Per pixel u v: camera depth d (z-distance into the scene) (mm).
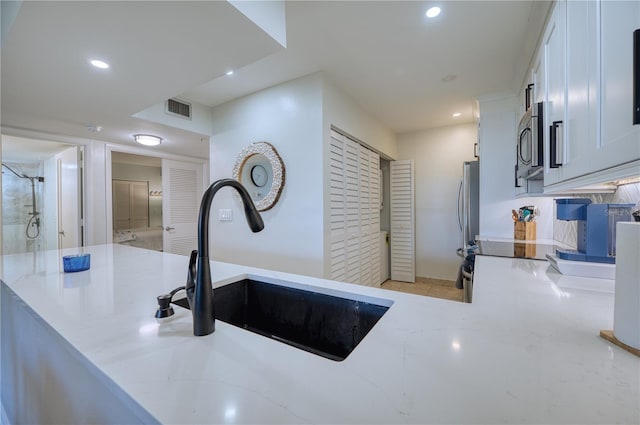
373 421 416
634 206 1193
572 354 598
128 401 491
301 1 1538
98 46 1382
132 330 751
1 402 1590
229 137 2914
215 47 1393
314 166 2357
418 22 1733
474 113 3418
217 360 595
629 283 602
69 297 1034
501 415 423
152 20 1184
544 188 1493
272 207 2580
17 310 1308
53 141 3021
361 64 2225
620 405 441
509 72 2361
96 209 3322
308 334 1157
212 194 724
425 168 4207
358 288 1108
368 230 3430
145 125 2711
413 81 2537
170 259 1771
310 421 418
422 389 486
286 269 2502
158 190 6461
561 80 1229
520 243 2350
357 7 1594
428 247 4211
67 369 871
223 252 2941
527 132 1729
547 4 1458
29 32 1255
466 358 585
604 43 836
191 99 2855
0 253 2129
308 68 2283
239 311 1326
